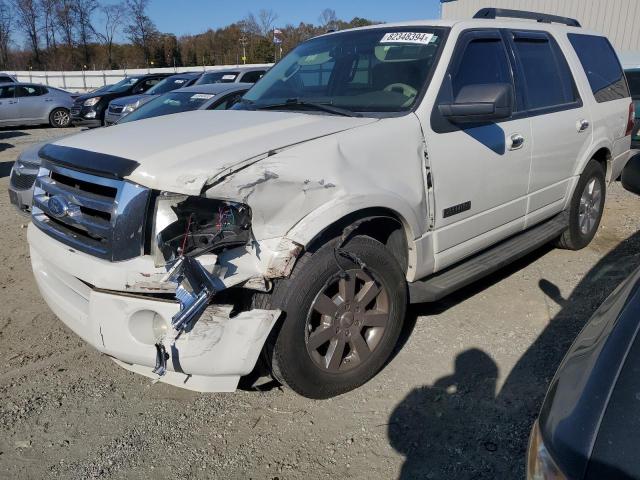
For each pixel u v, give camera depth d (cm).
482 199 369
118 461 265
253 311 256
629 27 1667
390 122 313
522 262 502
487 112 313
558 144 438
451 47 356
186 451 271
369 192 284
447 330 378
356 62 380
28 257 542
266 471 257
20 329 394
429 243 334
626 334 149
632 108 562
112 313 256
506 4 1908
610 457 123
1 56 6166
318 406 303
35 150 601
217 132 295
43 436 282
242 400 311
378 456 265
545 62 443
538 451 138
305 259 272
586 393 138
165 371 259
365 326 309
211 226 253
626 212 664
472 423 285
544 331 375
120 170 257
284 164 261
